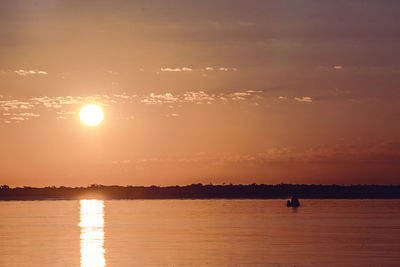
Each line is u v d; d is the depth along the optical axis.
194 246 113.38
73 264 90.19
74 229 161.38
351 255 97.81
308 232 144.62
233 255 99.00
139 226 172.25
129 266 88.00
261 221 192.12
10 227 171.00
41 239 130.50
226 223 183.38
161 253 102.19
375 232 143.25
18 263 91.44
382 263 89.00
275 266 86.94
